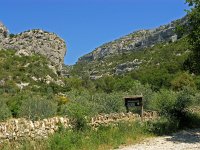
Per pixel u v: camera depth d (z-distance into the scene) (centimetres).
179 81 5503
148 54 14800
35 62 8712
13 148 1405
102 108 2616
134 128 1972
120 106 2703
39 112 2608
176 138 1886
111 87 7519
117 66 16012
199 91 4559
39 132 1567
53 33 11394
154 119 2291
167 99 2366
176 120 2244
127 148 1608
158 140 1822
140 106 2409
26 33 10831
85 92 4397
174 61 10144
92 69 18188
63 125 1706
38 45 10425
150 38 19350
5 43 10069
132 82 6366
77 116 1794
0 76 7225
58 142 1502
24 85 7244
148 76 8350
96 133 1736
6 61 8250
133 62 14812
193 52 1977
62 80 8612
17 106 2866
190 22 1938
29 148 1428
